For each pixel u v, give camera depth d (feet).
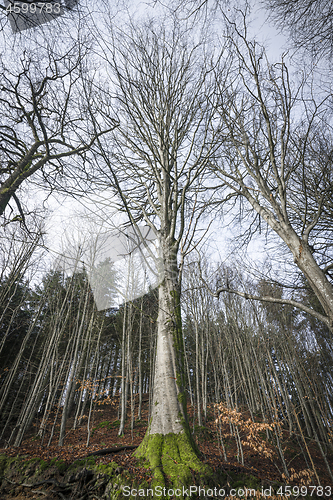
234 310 50.55
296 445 32.86
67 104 19.24
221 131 20.71
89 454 19.66
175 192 23.82
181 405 17.26
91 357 54.39
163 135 24.82
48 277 47.26
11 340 47.16
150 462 15.39
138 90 22.71
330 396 39.42
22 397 46.96
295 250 12.57
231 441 28.99
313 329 44.32
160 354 18.74
